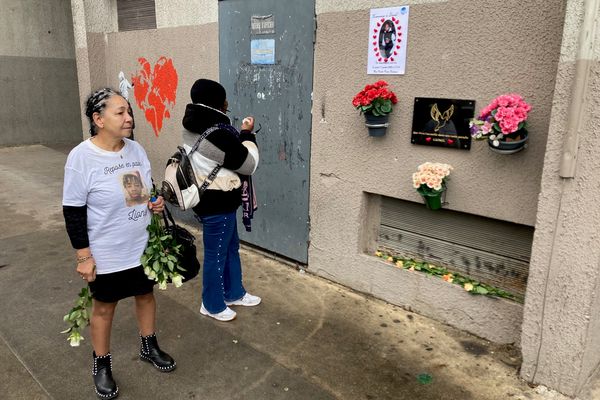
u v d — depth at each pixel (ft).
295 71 12.60
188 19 15.49
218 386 9.04
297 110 12.80
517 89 9.04
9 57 33.73
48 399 8.65
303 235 13.55
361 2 10.85
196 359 9.86
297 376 9.35
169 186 9.70
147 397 8.73
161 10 16.52
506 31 8.96
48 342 10.39
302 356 9.99
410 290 11.53
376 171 11.42
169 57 16.65
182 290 12.84
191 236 9.14
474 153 9.77
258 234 14.82
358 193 11.94
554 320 8.52
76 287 13.00
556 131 7.83
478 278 10.73
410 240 11.70
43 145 36.04
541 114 8.84
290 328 11.01
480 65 9.39
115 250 8.09
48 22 35.22
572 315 8.29
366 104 10.36
